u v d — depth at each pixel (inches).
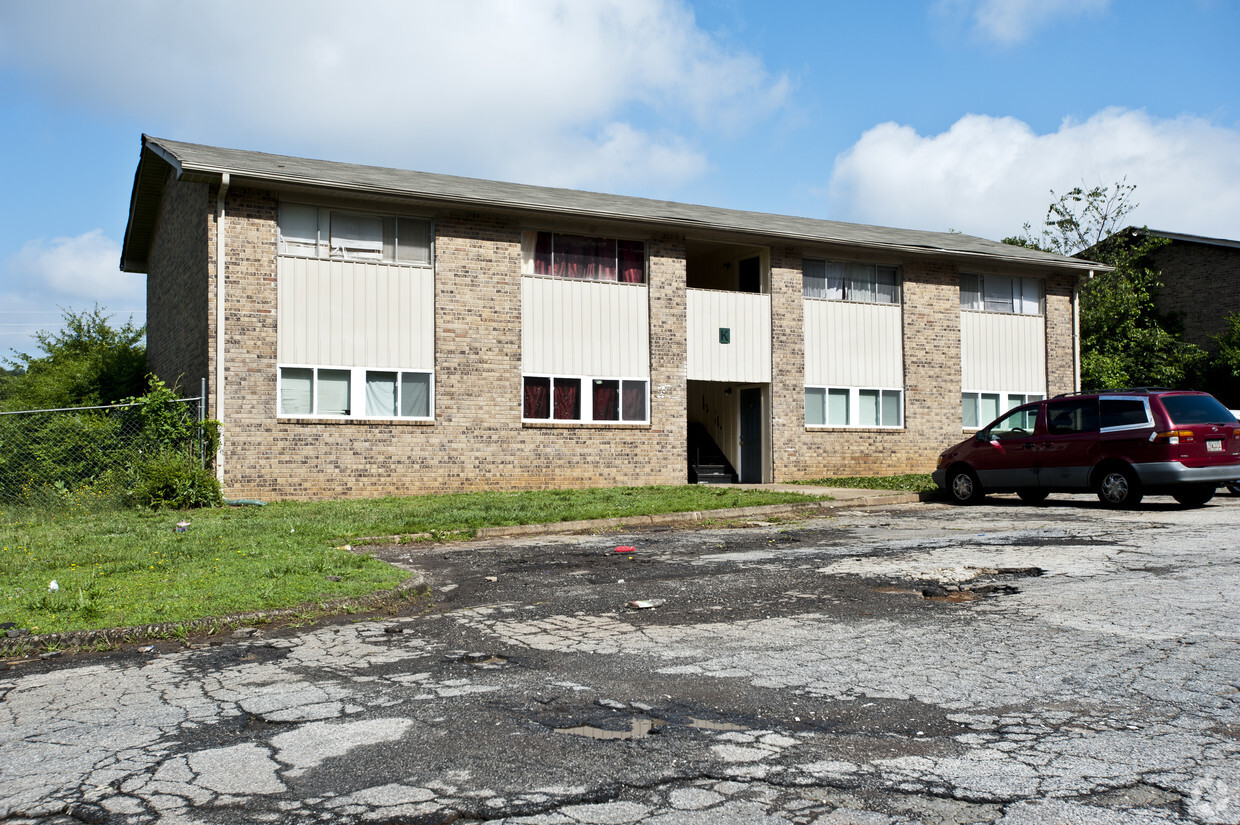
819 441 874.8
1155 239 1386.6
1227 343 1246.9
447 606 297.3
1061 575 327.0
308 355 663.1
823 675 206.2
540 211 727.1
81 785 147.9
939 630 248.5
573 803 137.9
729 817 132.5
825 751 158.6
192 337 701.3
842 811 134.3
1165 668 206.2
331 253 677.9
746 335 847.7
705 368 826.8
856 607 282.5
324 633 260.7
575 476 760.3
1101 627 247.0
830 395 887.1
